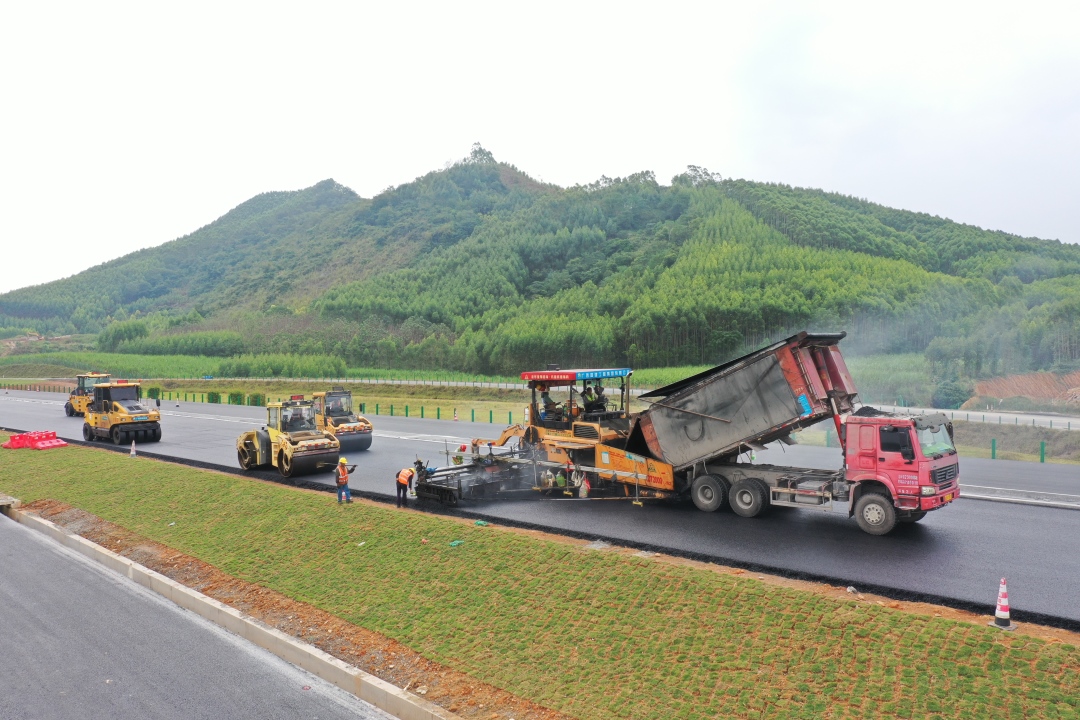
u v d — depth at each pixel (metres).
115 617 11.63
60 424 36.12
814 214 162.38
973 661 7.69
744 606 9.29
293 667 9.88
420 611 10.70
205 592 12.45
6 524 17.98
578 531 13.32
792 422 13.62
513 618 10.05
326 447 20.39
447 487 15.91
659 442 15.32
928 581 10.27
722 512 14.91
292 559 13.34
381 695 8.74
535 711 8.01
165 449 26.50
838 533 13.06
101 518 17.36
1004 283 106.38
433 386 63.59
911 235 156.38
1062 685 7.15
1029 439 36.66
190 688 9.16
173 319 162.62
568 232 172.25
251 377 90.94
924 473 12.23
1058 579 10.34
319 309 135.62
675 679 8.16
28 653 10.20
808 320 85.25
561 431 17.19
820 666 7.96
